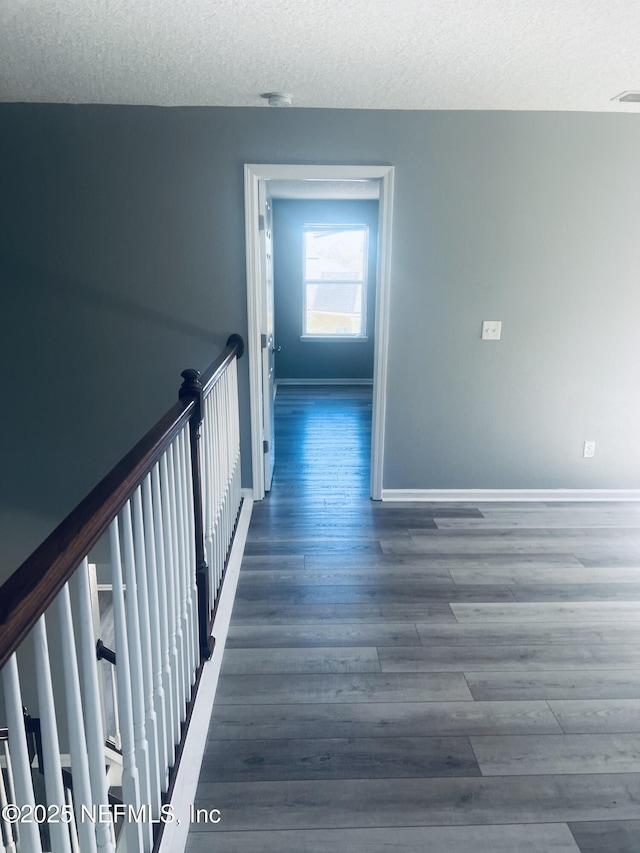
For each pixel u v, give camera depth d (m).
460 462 3.88
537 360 3.71
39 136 3.29
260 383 3.75
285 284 7.50
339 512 3.74
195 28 2.20
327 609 2.70
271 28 2.20
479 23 2.16
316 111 3.32
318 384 7.81
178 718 1.80
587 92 2.99
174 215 3.42
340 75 2.75
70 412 3.67
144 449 1.40
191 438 2.01
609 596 2.81
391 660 2.35
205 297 3.54
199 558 2.15
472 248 3.54
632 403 3.80
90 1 1.97
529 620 2.62
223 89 2.97
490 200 3.47
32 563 0.88
